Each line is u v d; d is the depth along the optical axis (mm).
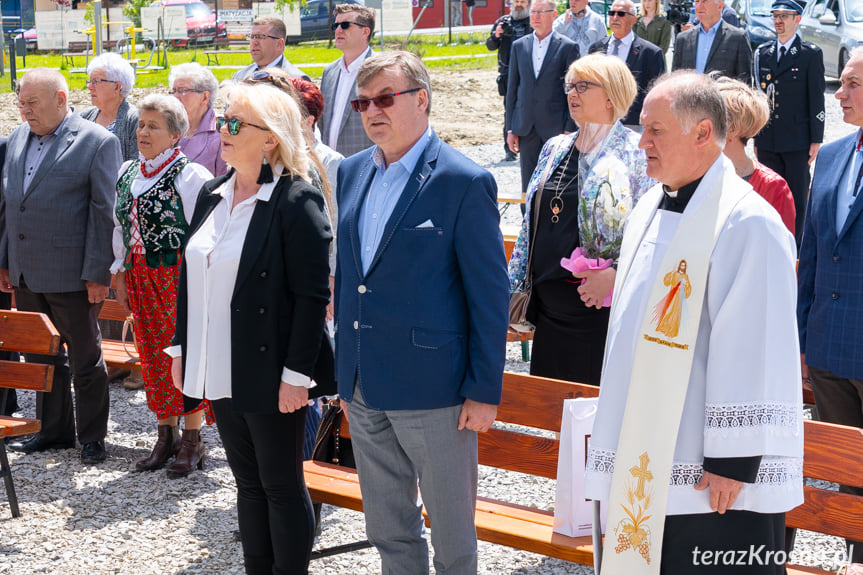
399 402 3086
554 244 4246
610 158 4098
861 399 3916
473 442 3221
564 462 3510
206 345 3570
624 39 9273
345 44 7098
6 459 4715
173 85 6012
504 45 12320
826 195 3975
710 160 2732
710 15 9266
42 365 4891
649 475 2713
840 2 16828
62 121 5477
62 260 5340
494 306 3055
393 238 3074
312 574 4148
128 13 24000
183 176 5027
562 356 4340
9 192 5480
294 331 3416
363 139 7164
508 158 13391
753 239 2605
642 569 2734
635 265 2867
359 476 3361
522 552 4379
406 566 3387
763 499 2605
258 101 3469
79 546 4441
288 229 3436
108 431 5910
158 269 5059
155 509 4832
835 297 3898
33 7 27062
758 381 2574
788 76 8352
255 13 24250
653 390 2719
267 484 3529
